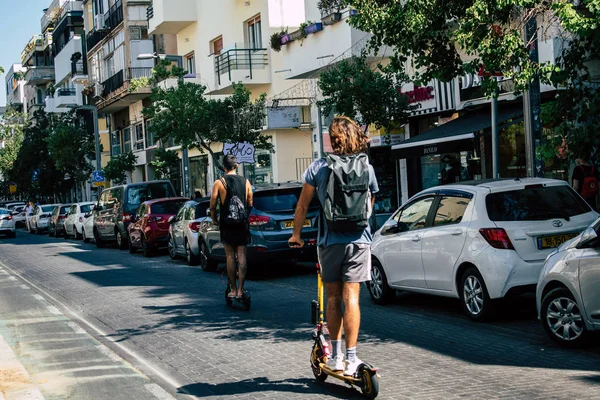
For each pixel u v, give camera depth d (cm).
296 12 3219
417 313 1086
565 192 998
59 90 7288
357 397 644
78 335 1041
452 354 805
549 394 629
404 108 2073
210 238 1753
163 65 2761
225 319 1108
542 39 1700
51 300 1448
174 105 2673
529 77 1104
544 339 864
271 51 3262
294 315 1110
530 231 951
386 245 1153
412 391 657
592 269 763
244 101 2770
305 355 827
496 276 941
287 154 3275
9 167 7619
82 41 6781
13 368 804
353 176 617
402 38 1191
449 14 1171
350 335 637
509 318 1002
